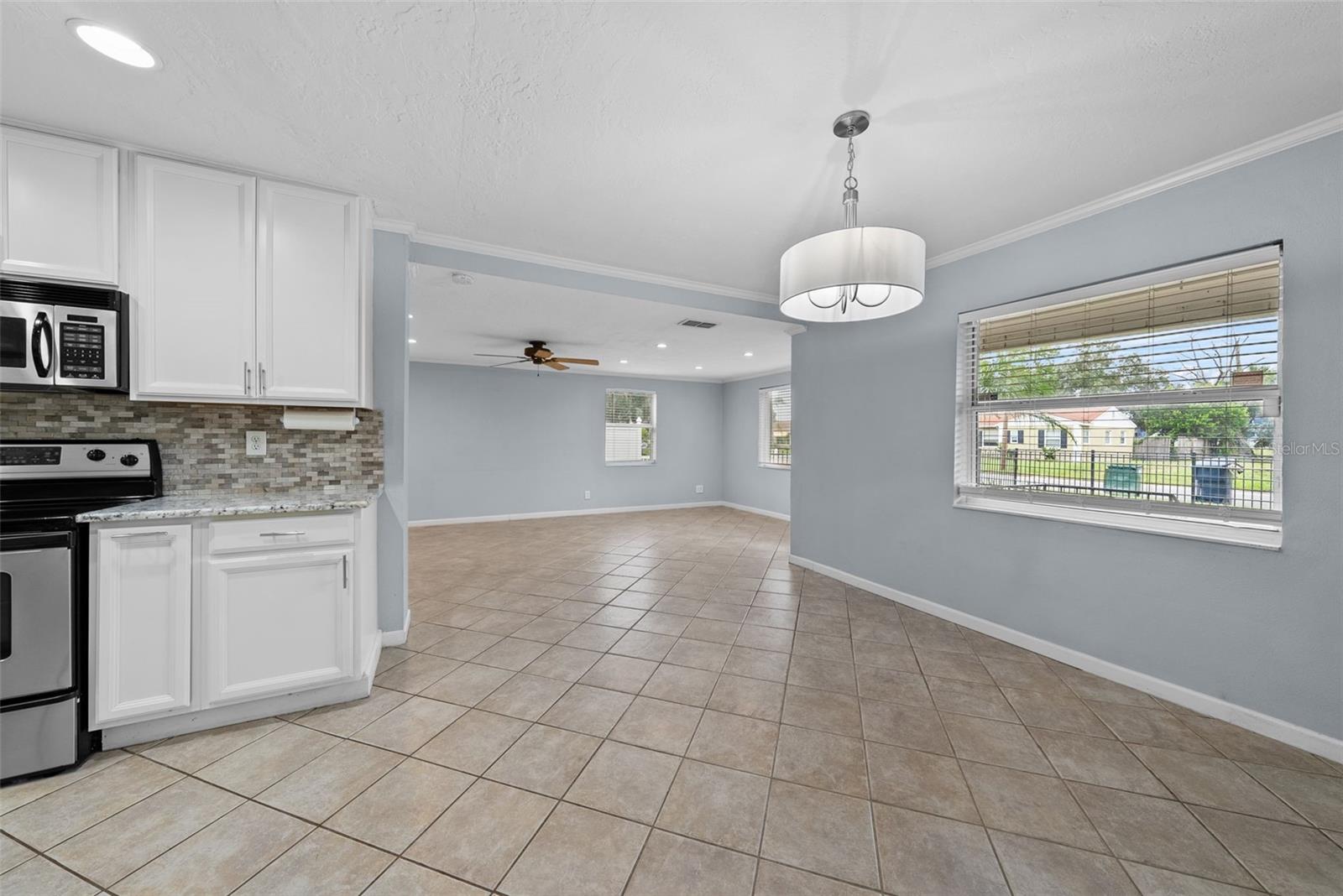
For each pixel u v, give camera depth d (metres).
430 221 2.78
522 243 3.10
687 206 2.60
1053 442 2.76
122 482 2.17
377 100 1.78
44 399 2.14
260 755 1.86
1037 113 1.84
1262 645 2.04
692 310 4.14
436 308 4.12
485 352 6.27
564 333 5.08
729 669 2.60
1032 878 1.37
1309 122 1.88
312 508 2.10
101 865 1.38
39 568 1.73
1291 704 1.97
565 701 2.27
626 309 4.11
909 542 3.55
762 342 5.52
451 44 1.52
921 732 2.04
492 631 3.10
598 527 6.80
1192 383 2.26
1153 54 1.55
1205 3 1.36
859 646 2.88
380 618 2.84
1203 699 2.18
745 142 2.03
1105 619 2.52
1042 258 2.74
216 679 1.98
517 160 2.17
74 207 1.93
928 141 2.01
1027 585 2.84
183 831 1.50
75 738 1.77
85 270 1.94
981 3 1.36
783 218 2.73
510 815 1.59
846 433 4.07
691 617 3.35
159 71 1.63
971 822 1.57
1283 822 1.57
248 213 2.19
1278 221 1.99
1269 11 1.39
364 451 2.72
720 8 1.39
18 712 1.69
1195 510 2.25
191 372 2.10
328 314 2.33
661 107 1.82
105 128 1.92
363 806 1.61
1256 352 2.09
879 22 1.44
